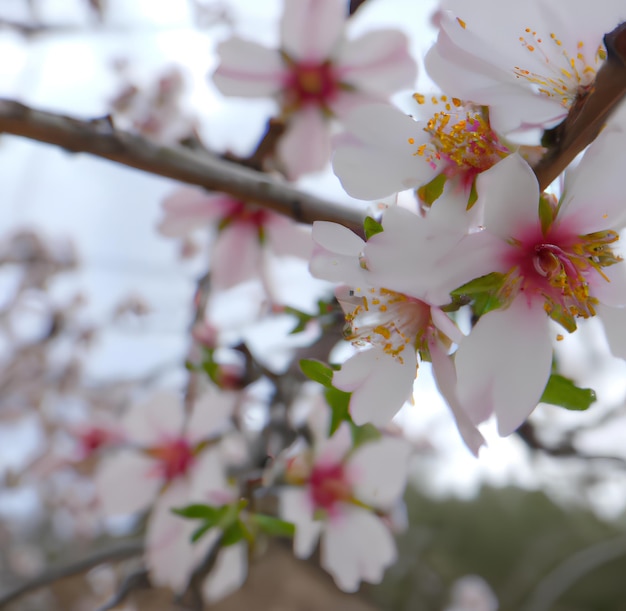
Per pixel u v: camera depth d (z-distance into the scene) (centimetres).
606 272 11
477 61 11
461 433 10
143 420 21
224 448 22
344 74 20
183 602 18
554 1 11
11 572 61
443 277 10
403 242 10
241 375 21
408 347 11
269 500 20
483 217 10
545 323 10
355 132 11
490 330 10
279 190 17
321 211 17
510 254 10
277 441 17
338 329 16
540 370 10
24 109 15
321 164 20
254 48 19
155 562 20
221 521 17
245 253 22
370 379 11
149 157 16
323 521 19
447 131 11
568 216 10
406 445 20
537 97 11
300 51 19
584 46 11
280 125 19
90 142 16
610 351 11
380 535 19
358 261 11
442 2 11
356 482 19
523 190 10
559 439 22
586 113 10
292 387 18
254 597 68
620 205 10
